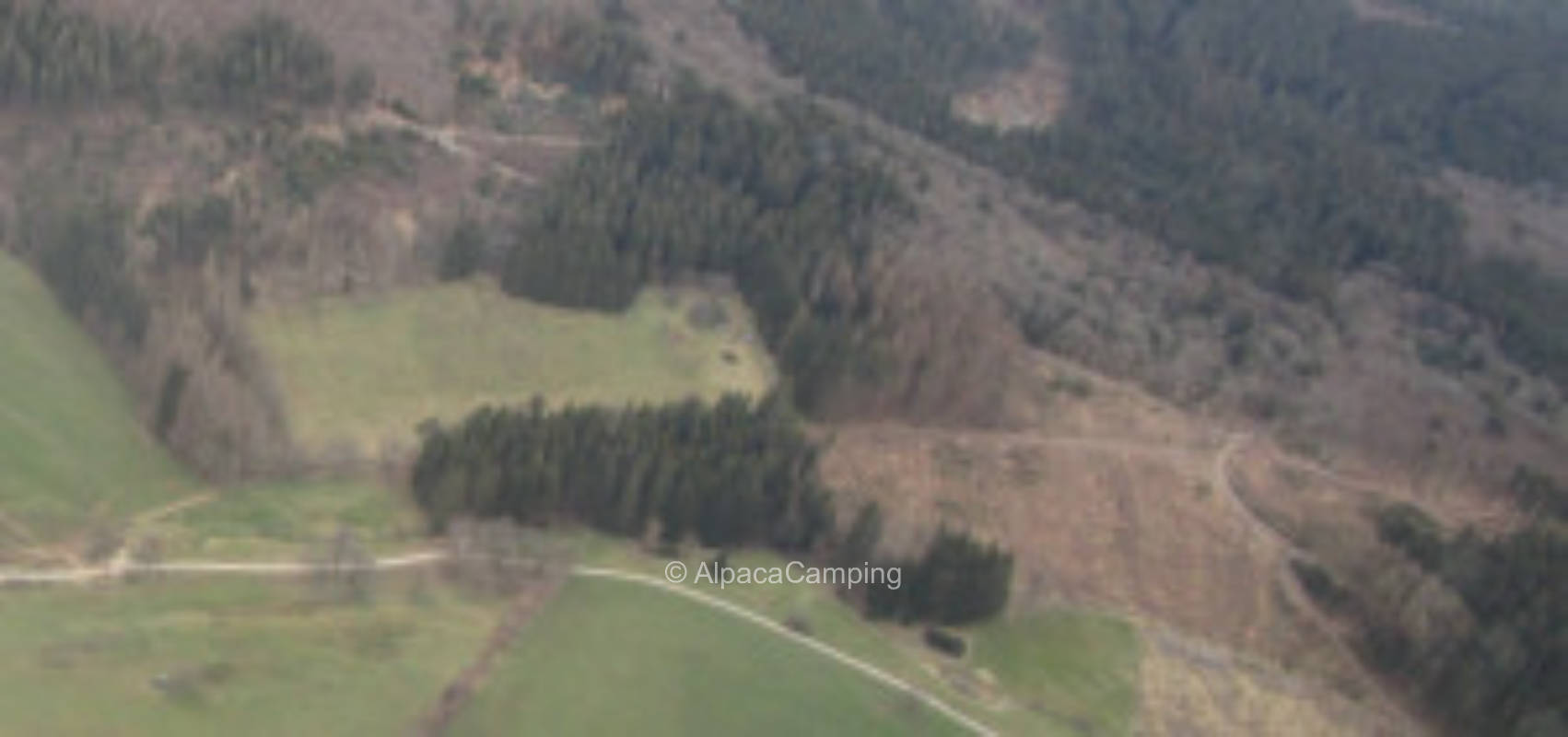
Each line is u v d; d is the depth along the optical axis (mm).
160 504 183625
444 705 153625
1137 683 188500
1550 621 194250
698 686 167750
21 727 132125
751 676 171125
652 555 190500
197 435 191500
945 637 186750
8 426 185250
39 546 166375
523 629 170375
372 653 159250
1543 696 186250
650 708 162500
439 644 164125
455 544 179500
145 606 158625
